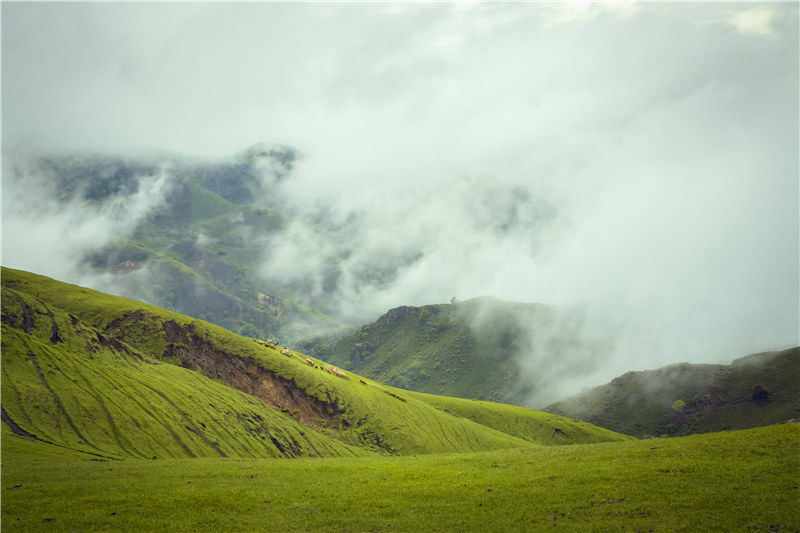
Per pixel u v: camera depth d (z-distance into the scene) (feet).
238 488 175.22
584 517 139.23
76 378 382.22
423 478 186.70
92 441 319.88
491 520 141.49
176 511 151.74
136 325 611.88
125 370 457.68
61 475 192.44
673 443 203.82
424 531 136.46
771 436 187.21
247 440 463.42
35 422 307.37
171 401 437.99
